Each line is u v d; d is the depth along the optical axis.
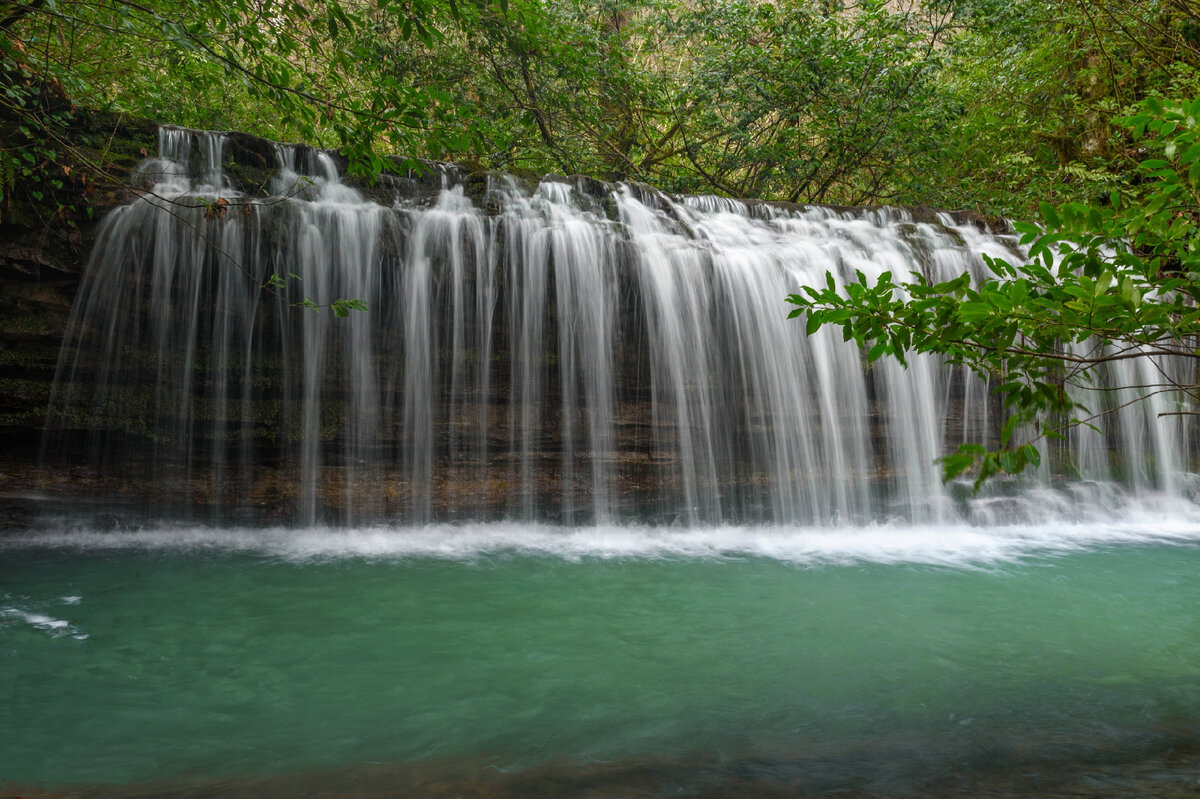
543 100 13.60
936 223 10.89
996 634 4.84
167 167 7.69
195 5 6.36
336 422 7.54
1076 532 8.53
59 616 4.76
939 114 13.56
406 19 6.70
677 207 9.73
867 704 3.71
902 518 8.70
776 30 14.16
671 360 8.26
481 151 6.43
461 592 5.57
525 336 7.96
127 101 10.73
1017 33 13.26
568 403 8.03
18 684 3.75
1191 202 2.04
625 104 15.13
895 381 8.86
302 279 7.41
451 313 7.80
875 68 13.72
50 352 6.99
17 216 6.79
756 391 8.47
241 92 11.84
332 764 3.01
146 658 4.14
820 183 15.67
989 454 2.11
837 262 9.10
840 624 5.00
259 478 7.41
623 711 3.59
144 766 2.98
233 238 7.26
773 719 3.51
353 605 5.18
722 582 6.03
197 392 7.29
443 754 3.11
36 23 7.58
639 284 8.21
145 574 5.79
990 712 3.62
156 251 7.16
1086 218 2.12
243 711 3.53
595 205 9.12
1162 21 12.37
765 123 15.46
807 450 8.53
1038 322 2.20
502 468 7.89
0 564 5.94
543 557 6.74
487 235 7.94
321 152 8.40
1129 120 2.05
